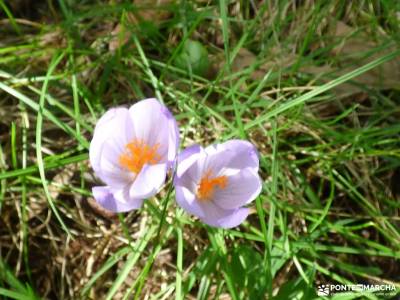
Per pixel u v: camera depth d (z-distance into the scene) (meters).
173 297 0.22
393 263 0.24
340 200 0.25
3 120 0.25
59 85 0.26
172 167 0.20
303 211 0.24
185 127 0.25
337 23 0.30
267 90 0.27
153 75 0.26
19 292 0.21
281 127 0.25
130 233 0.24
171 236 0.23
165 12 0.28
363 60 0.28
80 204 0.24
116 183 0.20
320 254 0.23
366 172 0.25
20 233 0.23
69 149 0.25
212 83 0.25
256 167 0.20
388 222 0.25
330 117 0.27
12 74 0.26
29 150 0.25
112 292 0.21
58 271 0.23
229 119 0.26
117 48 0.27
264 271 0.22
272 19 0.28
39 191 0.23
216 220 0.20
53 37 0.27
